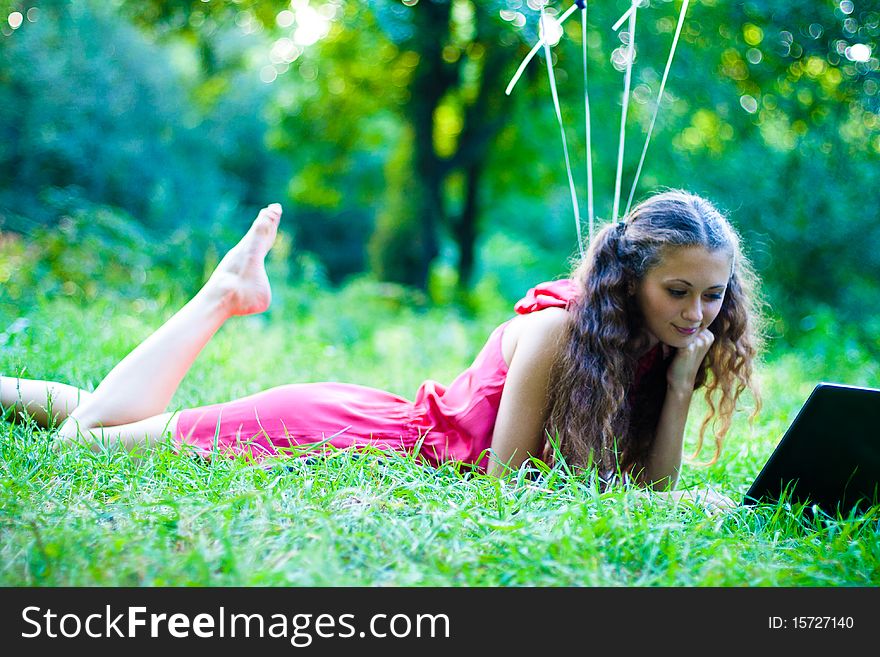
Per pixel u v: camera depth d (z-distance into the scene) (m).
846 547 2.77
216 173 19.97
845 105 13.38
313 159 22.17
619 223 3.36
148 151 16.70
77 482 3.07
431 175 18.16
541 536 2.53
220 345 6.60
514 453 3.37
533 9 13.82
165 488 3.01
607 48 14.02
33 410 3.70
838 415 2.98
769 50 13.49
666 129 14.25
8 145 14.83
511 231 23.84
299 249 25.25
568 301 3.42
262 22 15.57
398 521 2.62
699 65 13.78
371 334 11.13
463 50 16.59
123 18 15.97
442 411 3.50
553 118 16.03
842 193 12.88
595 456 3.31
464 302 17.19
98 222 10.50
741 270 3.59
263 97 21.16
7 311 6.77
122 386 3.59
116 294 8.82
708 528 2.86
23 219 12.32
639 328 3.39
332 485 2.99
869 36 13.10
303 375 6.34
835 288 12.68
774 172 13.23
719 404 3.69
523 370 3.37
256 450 3.49
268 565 2.35
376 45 17.81
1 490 2.84
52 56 15.20
